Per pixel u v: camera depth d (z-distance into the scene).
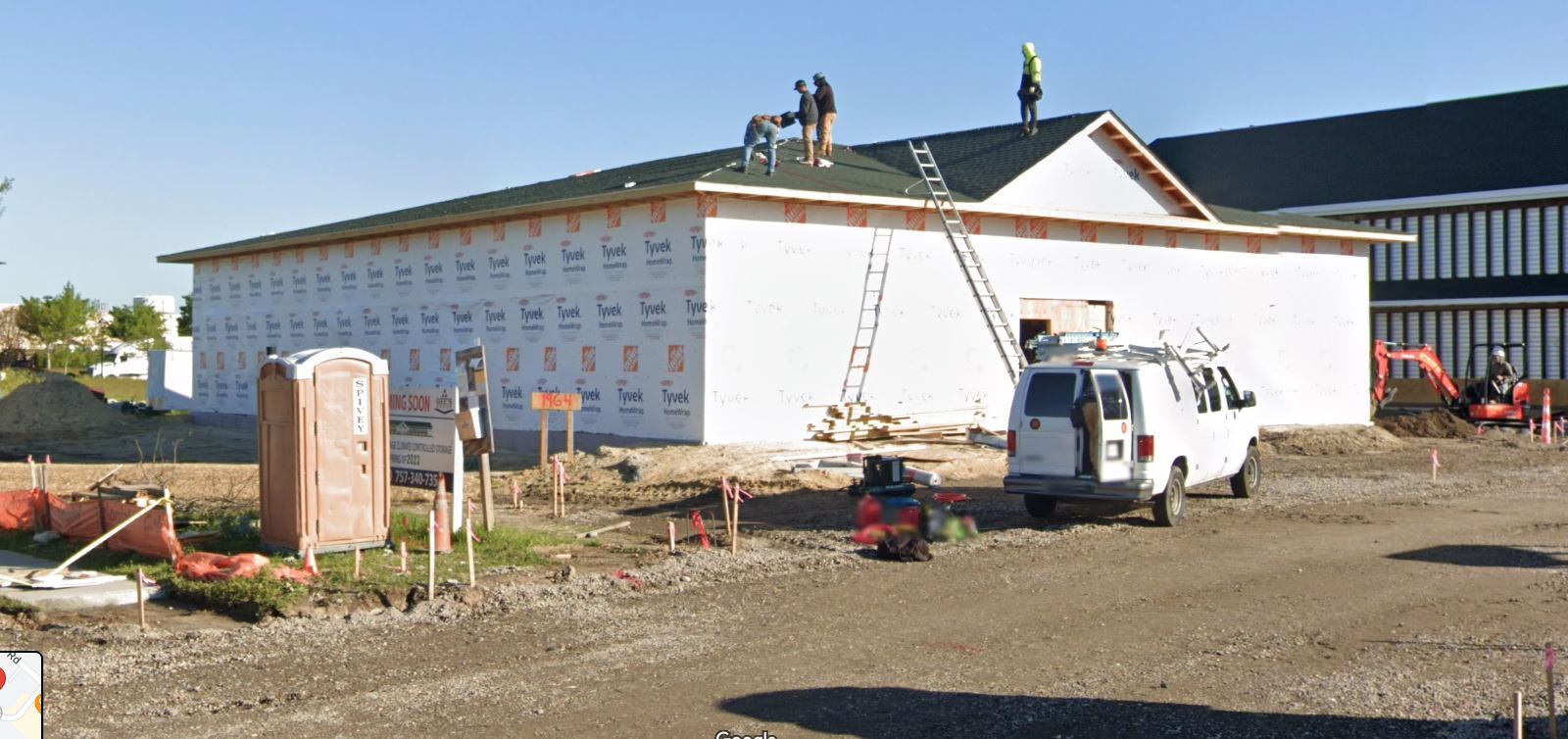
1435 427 31.83
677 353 22.84
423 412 14.23
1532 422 31.38
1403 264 45.59
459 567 12.41
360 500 13.10
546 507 17.73
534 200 27.89
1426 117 46.78
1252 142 51.72
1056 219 27.25
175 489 19.53
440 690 8.34
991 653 9.35
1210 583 12.02
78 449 29.03
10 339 68.94
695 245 22.53
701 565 12.89
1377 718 7.66
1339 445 27.44
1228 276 30.80
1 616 10.45
